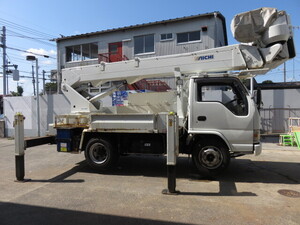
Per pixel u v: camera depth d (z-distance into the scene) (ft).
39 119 48.19
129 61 22.00
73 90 23.43
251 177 19.25
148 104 22.40
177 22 52.75
